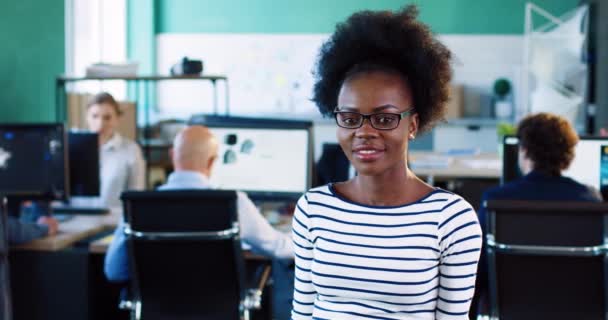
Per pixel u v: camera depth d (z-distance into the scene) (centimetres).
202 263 235
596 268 205
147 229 231
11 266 291
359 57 122
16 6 501
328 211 120
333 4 780
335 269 117
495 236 206
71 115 489
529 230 204
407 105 117
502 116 747
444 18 771
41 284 291
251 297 252
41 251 290
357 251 116
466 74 769
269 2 789
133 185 398
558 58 655
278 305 288
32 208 321
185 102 807
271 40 791
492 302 214
